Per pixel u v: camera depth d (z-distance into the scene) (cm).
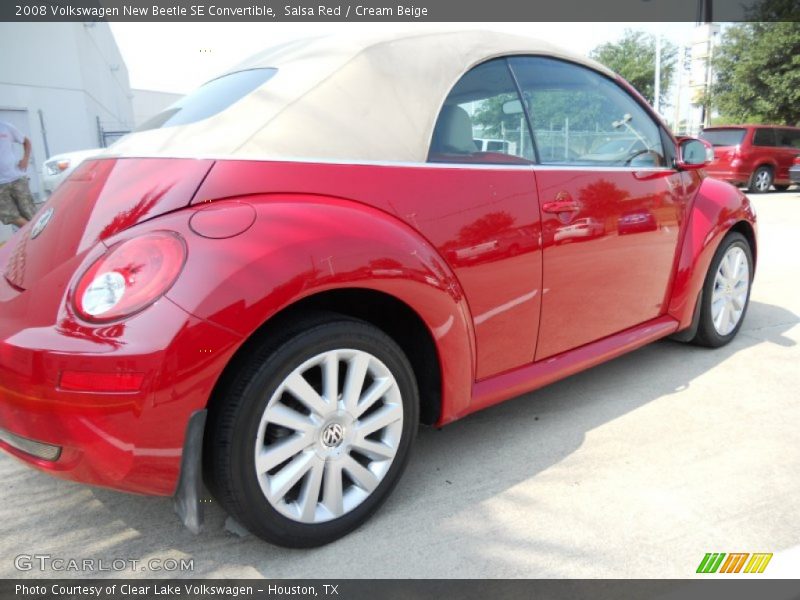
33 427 164
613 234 277
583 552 195
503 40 261
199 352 160
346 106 209
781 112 2109
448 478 239
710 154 314
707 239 335
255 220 175
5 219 664
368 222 193
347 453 196
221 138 194
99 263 169
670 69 3575
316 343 180
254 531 183
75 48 1515
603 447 261
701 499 222
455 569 188
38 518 215
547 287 252
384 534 205
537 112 261
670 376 337
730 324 380
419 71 228
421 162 216
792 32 1945
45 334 162
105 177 201
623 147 299
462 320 218
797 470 241
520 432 276
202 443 171
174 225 170
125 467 164
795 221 941
